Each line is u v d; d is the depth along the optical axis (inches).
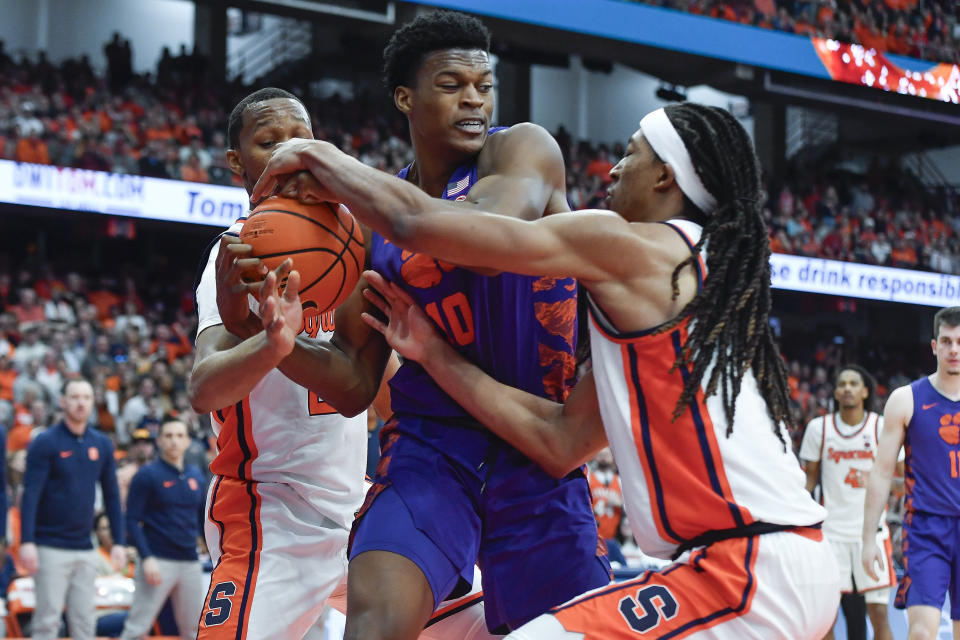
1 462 229.5
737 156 84.8
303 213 90.7
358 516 94.3
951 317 196.9
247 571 106.8
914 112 764.0
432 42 93.8
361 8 594.9
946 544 195.6
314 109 687.1
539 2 606.9
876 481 203.5
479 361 97.3
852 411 265.9
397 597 86.0
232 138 114.4
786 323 776.9
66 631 269.6
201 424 425.4
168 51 683.4
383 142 700.0
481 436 96.1
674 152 85.4
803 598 79.4
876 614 263.1
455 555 91.2
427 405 97.7
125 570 287.9
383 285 93.6
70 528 241.6
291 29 806.5
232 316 92.5
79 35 724.7
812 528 82.2
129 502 245.0
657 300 80.6
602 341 83.9
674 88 857.5
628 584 81.0
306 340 98.1
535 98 842.2
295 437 109.2
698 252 81.7
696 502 80.3
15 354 462.0
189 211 526.9
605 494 350.3
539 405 92.4
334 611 227.5
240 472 110.2
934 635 192.1
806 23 704.4
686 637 78.0
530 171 90.0
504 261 79.3
